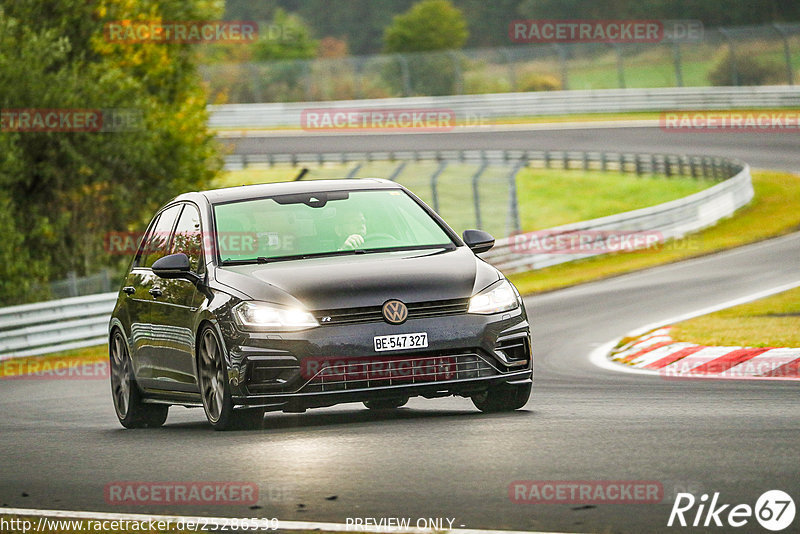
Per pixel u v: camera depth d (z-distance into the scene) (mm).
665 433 23797
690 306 63156
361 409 33062
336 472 21484
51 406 42062
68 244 100500
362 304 26750
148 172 104875
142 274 33625
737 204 119438
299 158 176875
